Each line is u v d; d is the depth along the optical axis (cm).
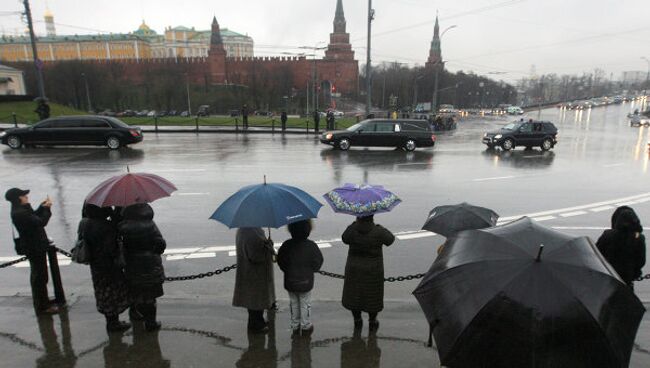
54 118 2056
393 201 428
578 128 4628
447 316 247
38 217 470
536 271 236
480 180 1380
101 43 13600
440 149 2317
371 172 1498
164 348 422
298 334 447
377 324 458
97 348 421
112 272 432
